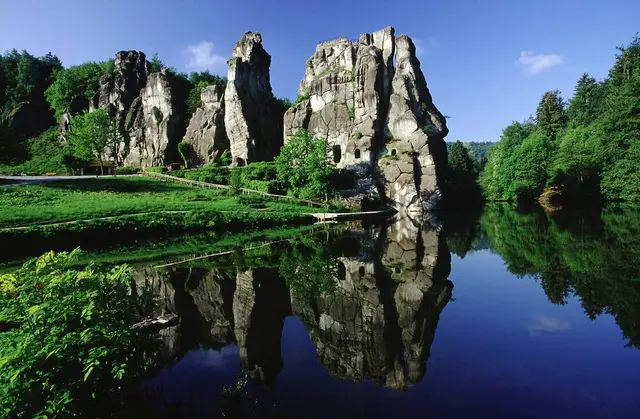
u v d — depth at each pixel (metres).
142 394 7.95
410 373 8.94
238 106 74.94
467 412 7.14
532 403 7.38
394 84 69.44
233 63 75.88
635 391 7.65
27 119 97.44
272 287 17.53
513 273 17.98
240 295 16.34
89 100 93.75
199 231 34.69
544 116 86.56
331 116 72.62
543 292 14.48
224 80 98.56
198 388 8.38
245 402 7.72
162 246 29.33
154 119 81.56
